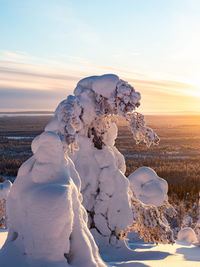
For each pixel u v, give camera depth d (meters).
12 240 5.57
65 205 5.15
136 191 12.80
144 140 9.73
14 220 5.61
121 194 9.99
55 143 5.79
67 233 5.20
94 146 10.39
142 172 12.98
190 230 18.47
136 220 10.52
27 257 5.18
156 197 12.63
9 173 81.69
